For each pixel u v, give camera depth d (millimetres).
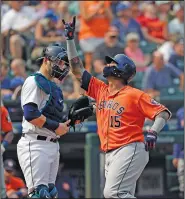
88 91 27188
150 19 54969
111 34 46938
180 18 55438
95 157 38688
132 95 25922
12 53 48781
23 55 49469
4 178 36031
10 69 48062
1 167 33344
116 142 25797
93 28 49844
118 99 26031
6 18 50406
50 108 26828
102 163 39156
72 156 42844
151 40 54250
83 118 27734
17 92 42531
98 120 26578
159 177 44656
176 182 44281
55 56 26688
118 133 25812
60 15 52656
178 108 43781
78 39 52500
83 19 50031
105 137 26109
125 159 25578
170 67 49062
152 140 25188
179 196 43875
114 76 26266
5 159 41812
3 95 43000
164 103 43750
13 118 41688
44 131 26688
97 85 27109
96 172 38625
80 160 43125
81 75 27234
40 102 26625
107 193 25844
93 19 49750
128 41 50094
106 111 26172
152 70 47594
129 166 25562
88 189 38656
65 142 42375
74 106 27812
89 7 50062
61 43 50250
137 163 25656
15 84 43156
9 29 50125
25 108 26188
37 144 26719
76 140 42375
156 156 44344
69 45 27125
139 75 49594
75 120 27688
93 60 47062
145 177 44656
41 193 26312
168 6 56344
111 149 25922
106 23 50281
